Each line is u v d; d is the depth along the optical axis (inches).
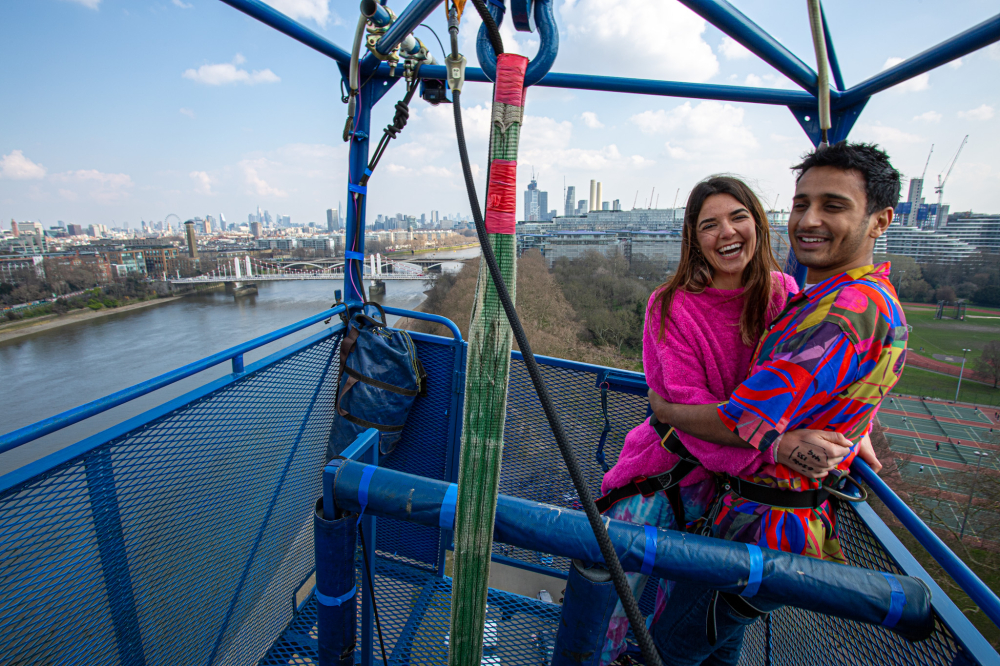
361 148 82.2
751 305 40.3
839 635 38.5
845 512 43.0
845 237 34.8
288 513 71.9
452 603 29.3
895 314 32.7
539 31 25.9
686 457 42.1
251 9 62.2
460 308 1572.3
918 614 27.8
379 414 78.7
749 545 30.3
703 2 51.1
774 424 33.4
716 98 70.1
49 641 40.6
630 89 72.2
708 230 39.5
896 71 55.1
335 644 37.8
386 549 84.0
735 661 45.5
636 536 30.2
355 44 74.2
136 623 47.9
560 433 23.8
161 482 50.2
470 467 27.0
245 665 63.0
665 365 40.7
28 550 38.9
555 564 83.7
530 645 66.2
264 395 65.4
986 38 43.8
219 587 58.4
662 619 44.1
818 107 62.3
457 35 24.9
